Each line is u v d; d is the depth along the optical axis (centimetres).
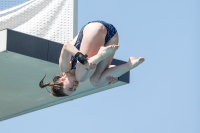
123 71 3077
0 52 3638
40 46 3775
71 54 2938
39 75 4053
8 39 3622
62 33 4016
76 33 4022
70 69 3033
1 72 4000
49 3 4066
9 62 3812
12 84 4247
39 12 4047
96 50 3012
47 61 3797
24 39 3700
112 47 2877
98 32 3012
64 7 4050
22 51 3678
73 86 3041
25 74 4038
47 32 4012
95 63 2908
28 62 3816
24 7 4044
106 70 3108
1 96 4531
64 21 4028
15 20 4012
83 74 2969
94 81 3127
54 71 3978
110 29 3059
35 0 4069
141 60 3038
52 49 3834
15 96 4525
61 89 3045
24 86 4288
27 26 4012
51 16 4041
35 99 4612
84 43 3008
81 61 2908
